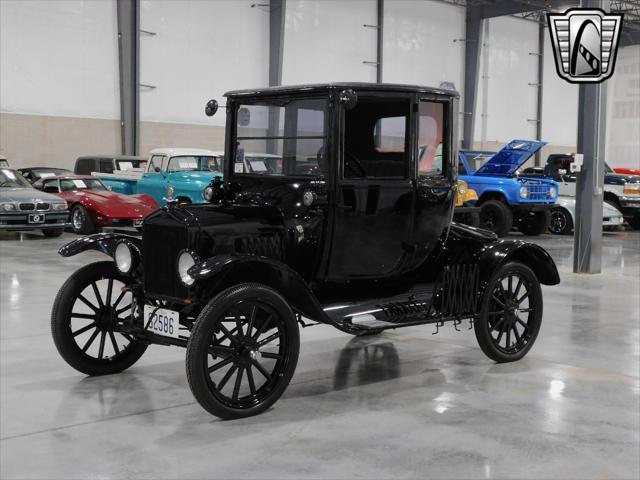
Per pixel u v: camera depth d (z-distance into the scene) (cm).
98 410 404
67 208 1323
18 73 1738
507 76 2730
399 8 2405
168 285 414
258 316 425
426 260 500
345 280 461
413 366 503
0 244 1227
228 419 388
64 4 1783
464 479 314
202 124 2033
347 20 2283
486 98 2667
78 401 419
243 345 391
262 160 460
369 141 441
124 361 480
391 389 448
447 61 2561
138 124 1911
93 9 1823
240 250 414
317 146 434
